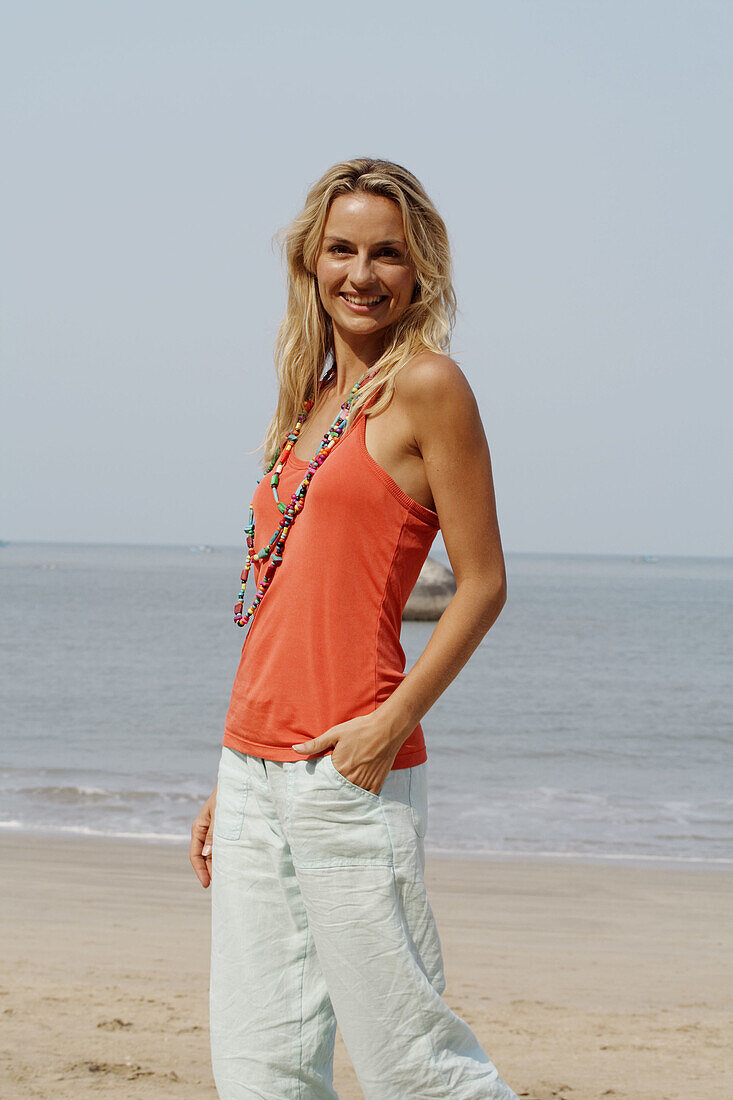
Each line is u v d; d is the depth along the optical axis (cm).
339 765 191
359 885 191
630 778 1420
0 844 896
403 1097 191
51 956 566
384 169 212
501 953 610
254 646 208
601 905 738
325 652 197
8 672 2762
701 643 4031
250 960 206
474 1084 192
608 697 2438
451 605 197
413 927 194
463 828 1040
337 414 217
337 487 198
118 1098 343
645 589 9919
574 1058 411
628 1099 362
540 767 1512
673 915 715
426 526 203
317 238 219
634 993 534
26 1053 385
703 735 1870
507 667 3095
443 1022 192
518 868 855
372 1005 191
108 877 780
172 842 925
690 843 985
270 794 204
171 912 682
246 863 207
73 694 2342
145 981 514
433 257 213
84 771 1385
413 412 196
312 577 200
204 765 1459
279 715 200
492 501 199
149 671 2825
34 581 8906
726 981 562
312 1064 205
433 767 1498
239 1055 205
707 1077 389
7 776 1330
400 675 201
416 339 208
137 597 6656
